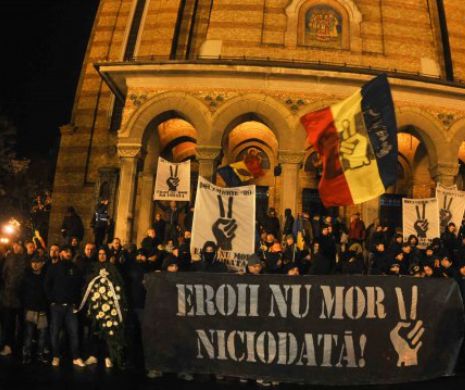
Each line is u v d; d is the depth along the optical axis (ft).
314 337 24.61
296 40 67.36
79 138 78.95
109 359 28.76
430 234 42.65
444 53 75.82
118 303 28.30
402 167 73.61
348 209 68.64
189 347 25.26
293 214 56.39
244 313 25.20
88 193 76.33
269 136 73.15
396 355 24.38
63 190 77.00
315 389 24.93
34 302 29.22
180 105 59.62
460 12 76.89
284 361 24.61
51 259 29.94
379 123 26.89
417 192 68.80
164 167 47.16
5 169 103.40
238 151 75.56
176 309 25.62
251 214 30.60
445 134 60.54
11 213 105.29
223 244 30.42
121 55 81.82
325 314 24.73
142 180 70.28
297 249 45.19
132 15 84.12
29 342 29.22
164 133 70.08
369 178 26.63
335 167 27.43
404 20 70.59
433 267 37.17
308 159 73.31
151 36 77.41
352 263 39.88
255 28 67.46
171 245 44.57
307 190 72.64
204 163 58.34
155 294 25.84
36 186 108.88
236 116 59.06
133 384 25.11
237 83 59.67
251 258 27.09
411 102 60.85
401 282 24.90
